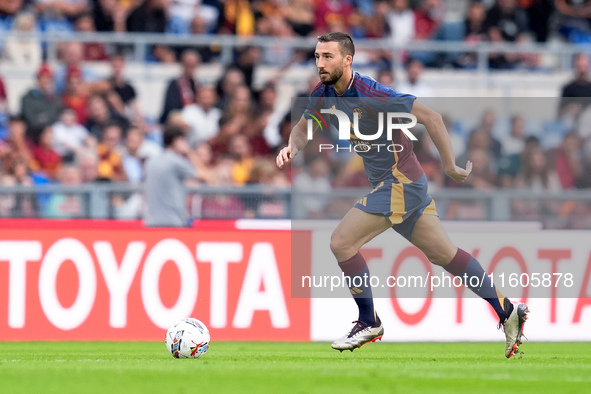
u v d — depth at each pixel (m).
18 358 21.78
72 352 24.83
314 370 17.70
